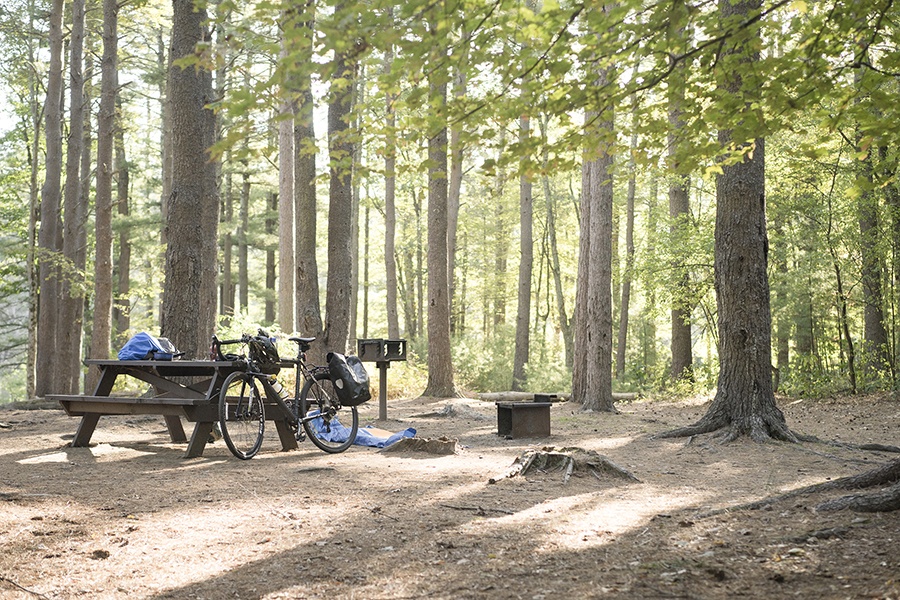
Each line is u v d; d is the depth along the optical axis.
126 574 3.90
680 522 4.73
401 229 42.78
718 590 3.43
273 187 35.19
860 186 5.18
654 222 20.86
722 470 7.30
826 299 18.86
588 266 17.16
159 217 29.53
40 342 20.62
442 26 3.45
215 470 7.02
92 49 25.47
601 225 15.01
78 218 25.53
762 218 9.74
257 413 8.01
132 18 25.16
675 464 7.73
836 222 17.70
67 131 28.53
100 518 5.03
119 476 6.65
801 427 12.10
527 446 9.21
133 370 8.48
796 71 4.14
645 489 6.10
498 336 31.62
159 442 8.98
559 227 39.28
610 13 3.62
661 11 3.67
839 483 5.36
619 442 9.67
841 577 3.49
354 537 4.54
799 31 4.10
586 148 4.73
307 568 3.97
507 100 4.21
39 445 8.60
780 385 19.05
